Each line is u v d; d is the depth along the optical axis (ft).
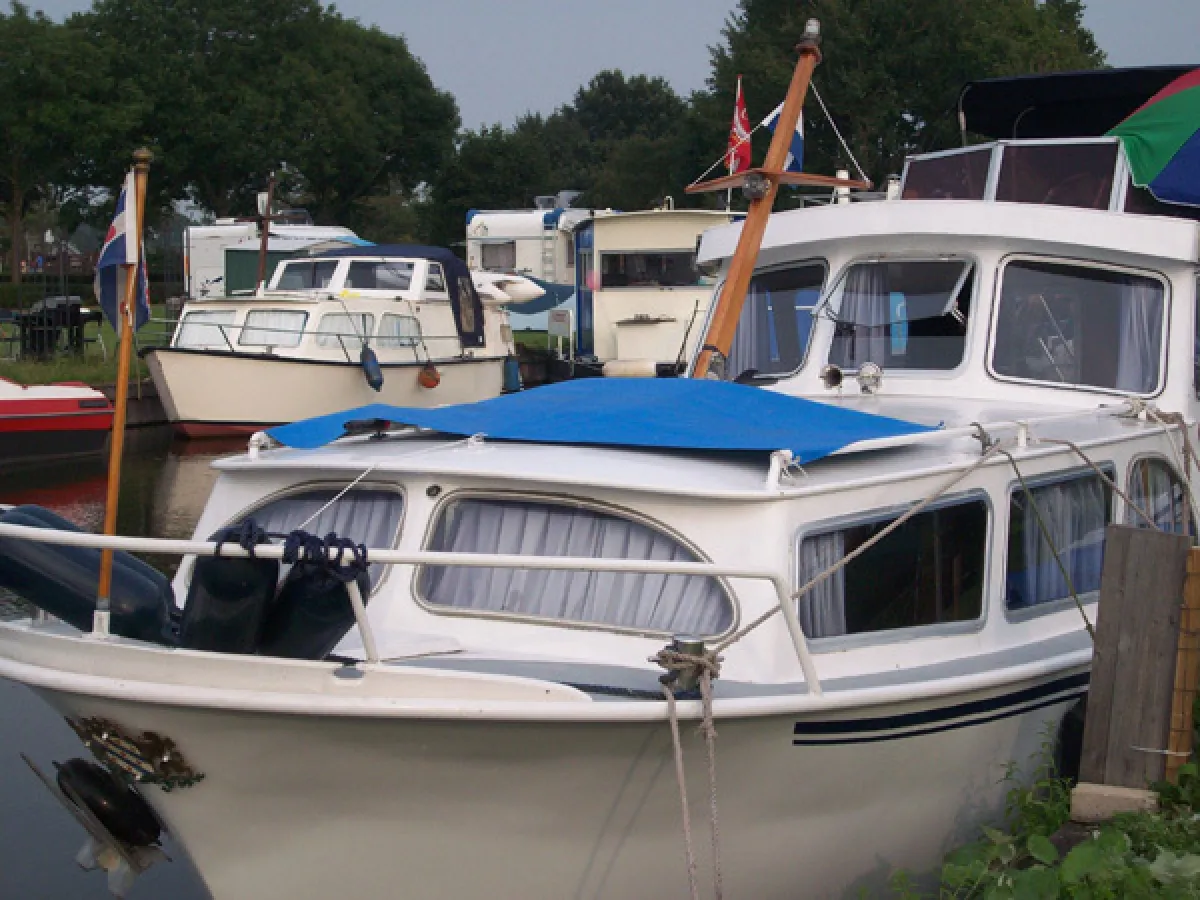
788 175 25.26
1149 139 25.95
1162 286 23.21
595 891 15.76
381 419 19.62
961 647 17.78
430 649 15.80
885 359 24.21
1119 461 20.72
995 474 18.44
